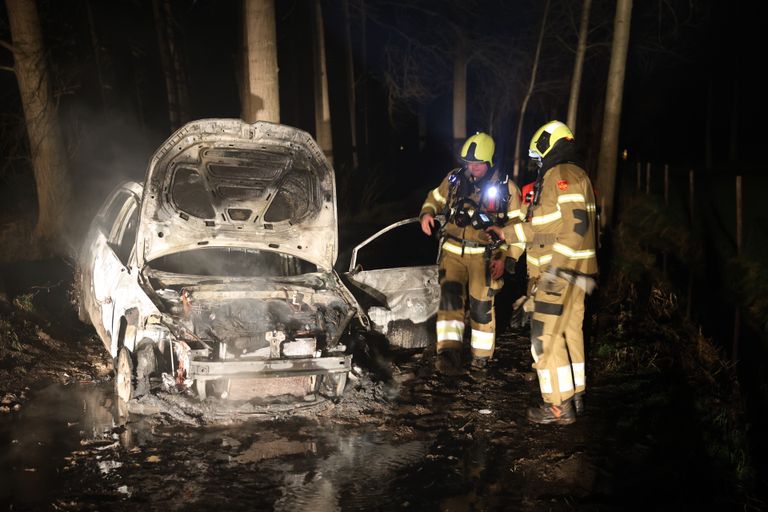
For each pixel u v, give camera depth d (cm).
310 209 586
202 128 544
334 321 550
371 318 627
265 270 633
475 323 611
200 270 619
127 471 420
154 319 489
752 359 641
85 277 661
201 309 527
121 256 596
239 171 561
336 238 591
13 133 1355
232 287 546
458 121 1964
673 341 697
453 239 598
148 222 540
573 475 436
